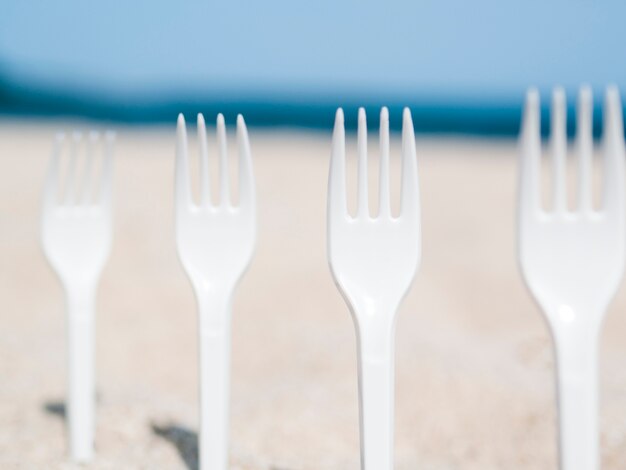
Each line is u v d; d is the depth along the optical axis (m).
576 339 0.35
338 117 0.36
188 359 0.63
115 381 0.54
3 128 2.75
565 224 0.35
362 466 0.36
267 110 6.52
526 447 0.48
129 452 0.43
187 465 0.42
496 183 1.58
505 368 0.57
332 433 0.48
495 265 0.97
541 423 0.49
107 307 0.75
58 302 0.76
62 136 0.41
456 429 0.49
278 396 0.53
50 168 0.40
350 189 1.25
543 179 1.38
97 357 0.62
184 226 0.37
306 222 1.15
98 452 0.43
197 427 0.46
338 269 0.36
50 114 4.92
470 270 0.95
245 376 0.59
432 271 0.94
